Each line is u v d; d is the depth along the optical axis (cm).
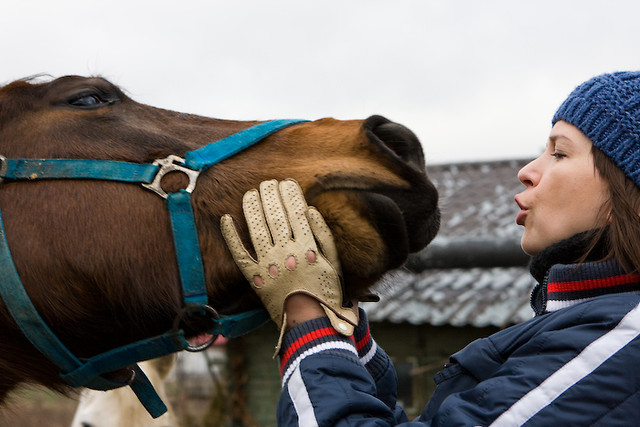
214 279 148
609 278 136
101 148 156
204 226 150
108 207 151
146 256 150
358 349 171
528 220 150
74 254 149
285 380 137
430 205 146
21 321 149
